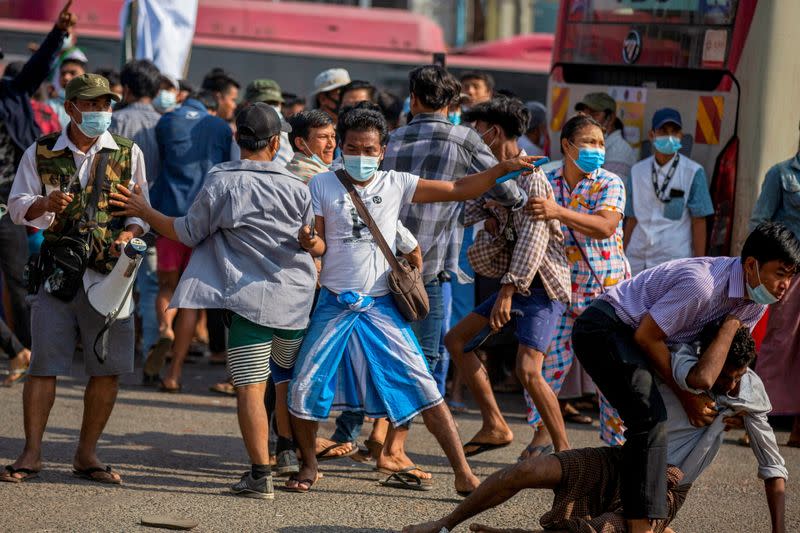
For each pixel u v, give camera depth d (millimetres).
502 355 18203
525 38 37094
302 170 12578
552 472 9070
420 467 12820
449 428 10703
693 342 9227
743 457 14234
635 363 9125
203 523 10008
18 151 15359
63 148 10977
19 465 11031
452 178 11867
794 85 16578
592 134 12086
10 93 15242
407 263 10875
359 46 35344
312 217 10891
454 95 12094
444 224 12055
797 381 14945
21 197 10875
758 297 8828
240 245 10742
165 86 19469
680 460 9289
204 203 10680
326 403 10688
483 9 59156
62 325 11016
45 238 11055
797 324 14852
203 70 34375
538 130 19672
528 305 12070
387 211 10906
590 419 16172
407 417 10617
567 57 18766
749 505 11852
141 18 21812
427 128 11953
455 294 17031
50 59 15023
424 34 35781
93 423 11297
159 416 14992
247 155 11008
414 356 10766
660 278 9211
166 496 10883
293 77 34750
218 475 11922
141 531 9680
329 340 10750
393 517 10562
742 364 8883
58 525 9734
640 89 17688
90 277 10992
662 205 16391
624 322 9289
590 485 9180
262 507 10633
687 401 9172
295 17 35125
